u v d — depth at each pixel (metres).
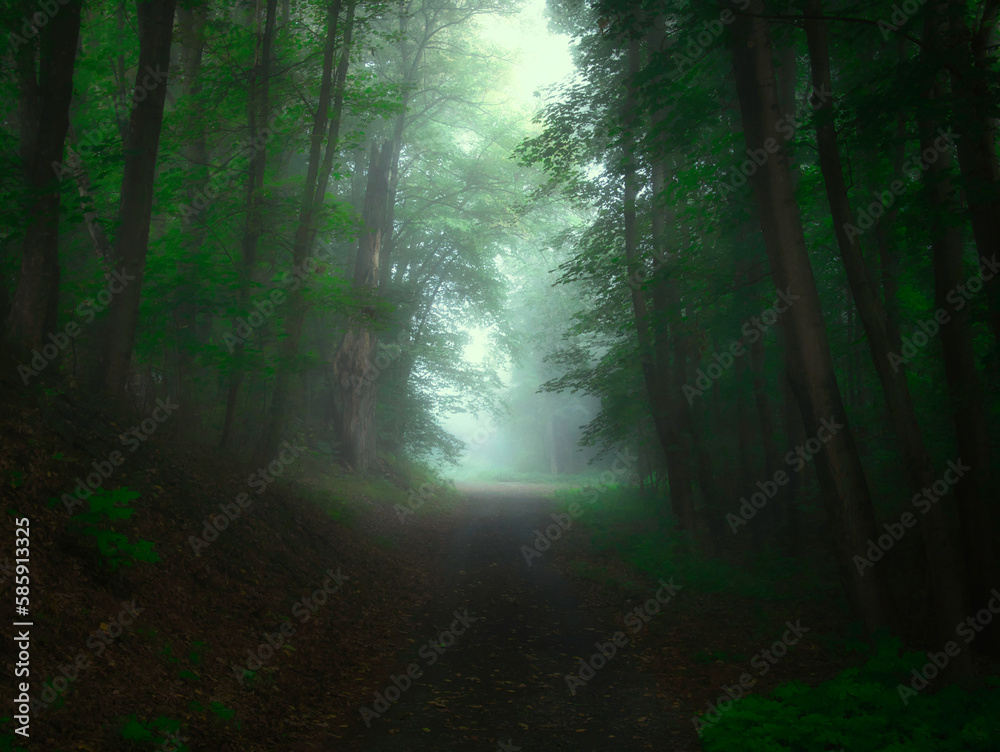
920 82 7.95
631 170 15.34
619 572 14.33
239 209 13.56
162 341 12.74
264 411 15.48
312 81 15.34
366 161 30.23
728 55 13.12
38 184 10.05
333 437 25.09
